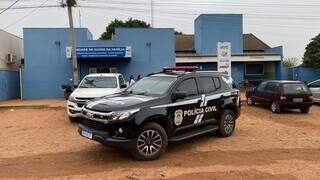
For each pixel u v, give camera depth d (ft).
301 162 29.50
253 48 150.82
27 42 94.89
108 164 28.73
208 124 36.32
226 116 38.70
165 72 36.29
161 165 28.45
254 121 51.29
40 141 37.35
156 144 30.25
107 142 28.66
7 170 27.48
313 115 59.93
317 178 25.41
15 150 33.68
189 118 33.78
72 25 78.43
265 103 65.00
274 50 135.54
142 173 26.23
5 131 43.93
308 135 41.27
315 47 135.64
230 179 25.07
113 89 49.49
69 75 96.22
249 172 26.63
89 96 46.88
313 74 131.54
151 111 30.17
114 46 96.58
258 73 130.00
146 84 34.65
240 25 133.08
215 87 37.63
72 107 47.70
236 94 39.93
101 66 97.96
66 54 93.97
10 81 97.19
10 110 66.90
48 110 64.90
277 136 40.22
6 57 99.04
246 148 34.19
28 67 95.04
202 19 131.34
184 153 32.17
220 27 132.36
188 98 33.86
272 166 28.30
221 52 76.79
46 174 26.37
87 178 25.35
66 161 29.73
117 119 28.58
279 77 128.47
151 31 99.14
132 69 98.89
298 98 60.64
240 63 127.24
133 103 29.76
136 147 29.25
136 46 98.68
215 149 33.65
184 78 34.35
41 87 95.40
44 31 95.30
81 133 30.94
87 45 96.37
